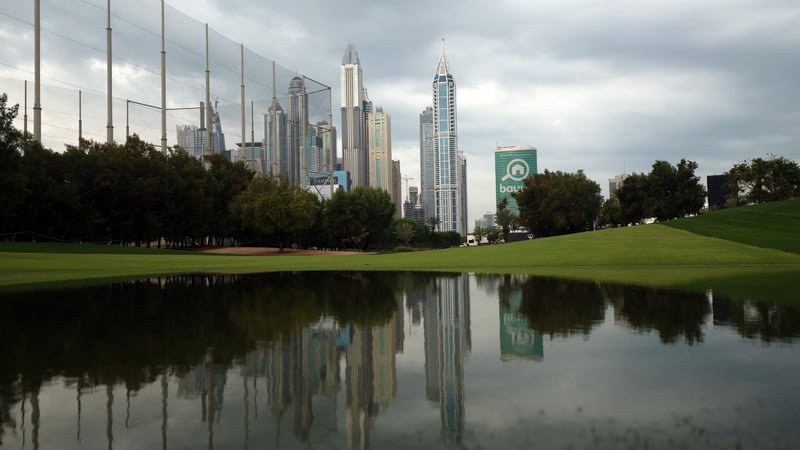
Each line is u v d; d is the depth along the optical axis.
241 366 7.24
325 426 4.81
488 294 16.23
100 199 62.31
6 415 5.19
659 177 88.38
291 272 29.12
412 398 5.68
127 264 36.50
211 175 79.25
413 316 11.90
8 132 33.06
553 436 4.41
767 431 4.44
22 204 52.78
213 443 4.41
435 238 180.00
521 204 111.62
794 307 12.05
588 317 11.12
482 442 4.31
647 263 29.44
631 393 5.64
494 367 6.99
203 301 15.20
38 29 55.38
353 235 96.31
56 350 8.27
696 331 9.28
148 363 7.40
